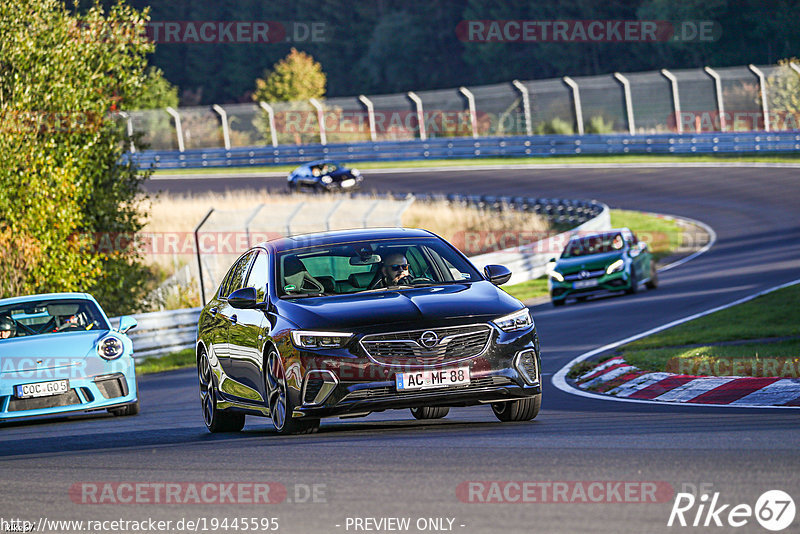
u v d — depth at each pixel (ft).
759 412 101.60
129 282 308.40
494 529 55.98
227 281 123.85
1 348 140.67
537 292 326.24
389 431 100.68
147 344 261.24
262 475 77.25
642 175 578.25
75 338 144.56
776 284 246.88
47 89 278.67
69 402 140.77
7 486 82.33
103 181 305.53
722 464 69.92
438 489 66.95
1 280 272.72
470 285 104.99
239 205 556.92
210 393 119.96
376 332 95.25
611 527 55.11
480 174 641.81
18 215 270.46
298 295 104.42
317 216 424.87
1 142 264.72
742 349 141.69
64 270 276.82
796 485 62.13
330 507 63.87
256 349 104.63
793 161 558.97
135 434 121.90
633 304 246.88
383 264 107.04
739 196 488.02
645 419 99.81
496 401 97.55
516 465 73.87
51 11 285.02
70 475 85.76
